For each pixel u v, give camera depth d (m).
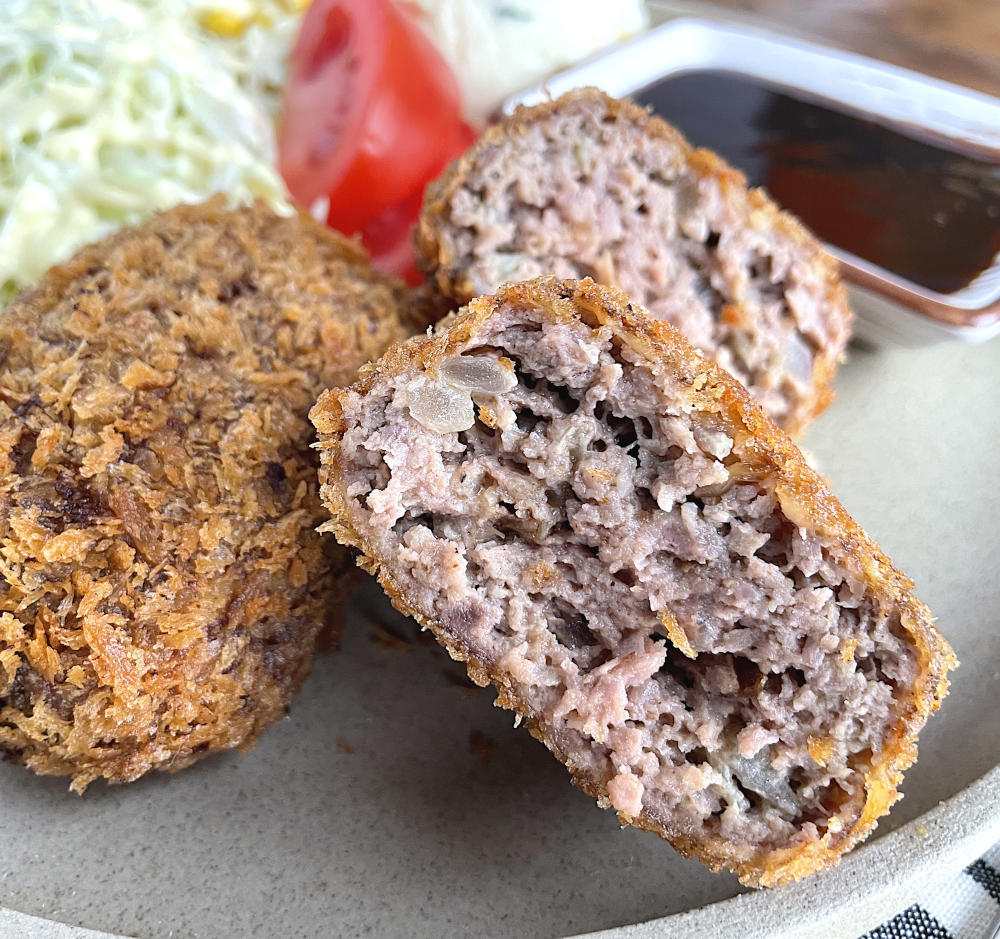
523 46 0.19
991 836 0.11
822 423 0.16
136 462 0.12
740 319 0.14
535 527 0.11
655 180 0.14
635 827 0.11
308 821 0.12
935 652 0.11
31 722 0.11
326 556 0.13
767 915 0.10
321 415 0.11
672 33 0.18
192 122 0.18
